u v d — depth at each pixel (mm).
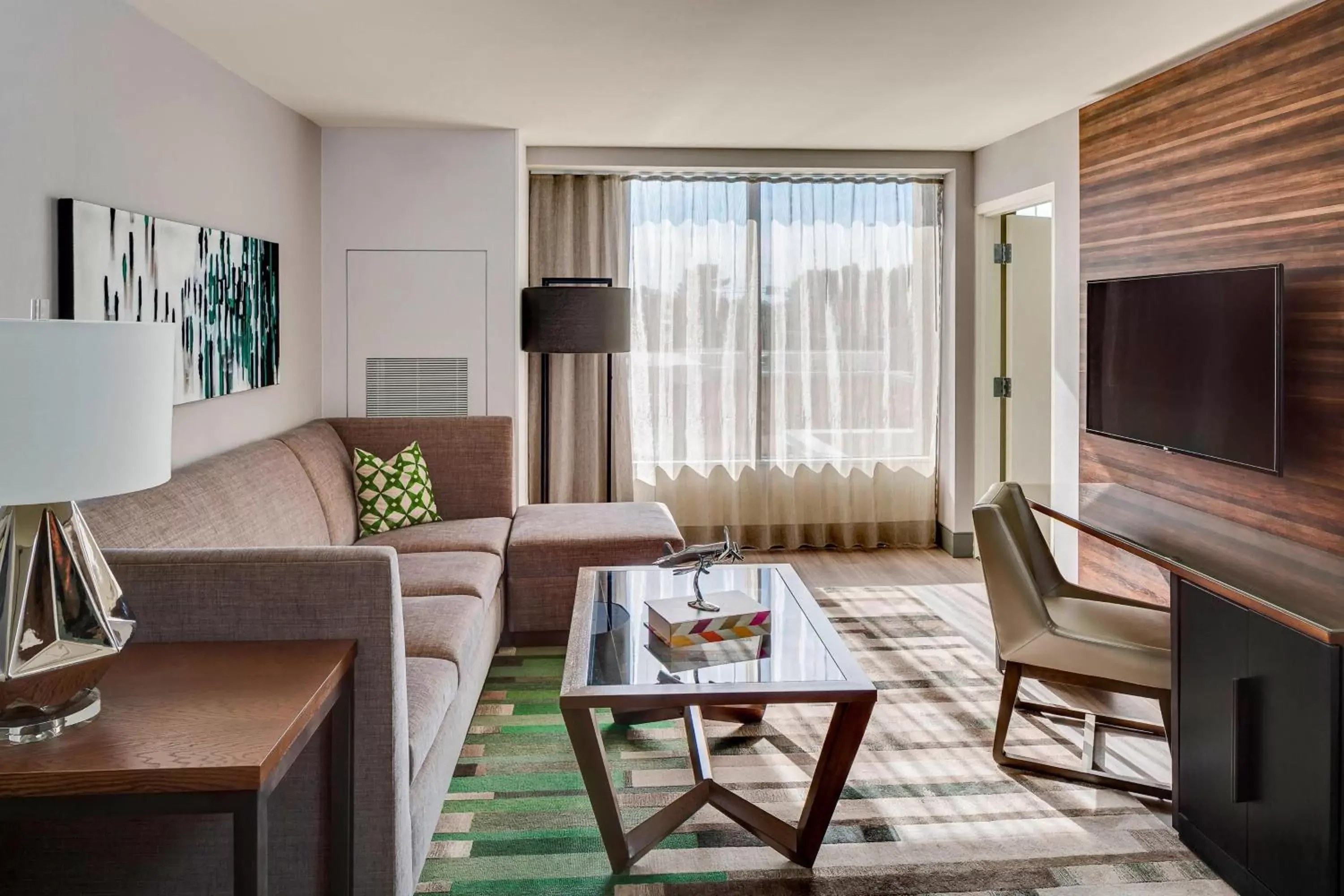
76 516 1579
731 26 3262
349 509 4211
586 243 5695
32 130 2398
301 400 4543
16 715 1502
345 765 1949
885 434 5996
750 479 5941
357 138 4820
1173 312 3613
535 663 3918
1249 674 2197
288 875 2004
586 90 4082
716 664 2316
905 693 3537
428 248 4867
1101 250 4297
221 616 1966
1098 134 4301
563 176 5629
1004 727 2918
